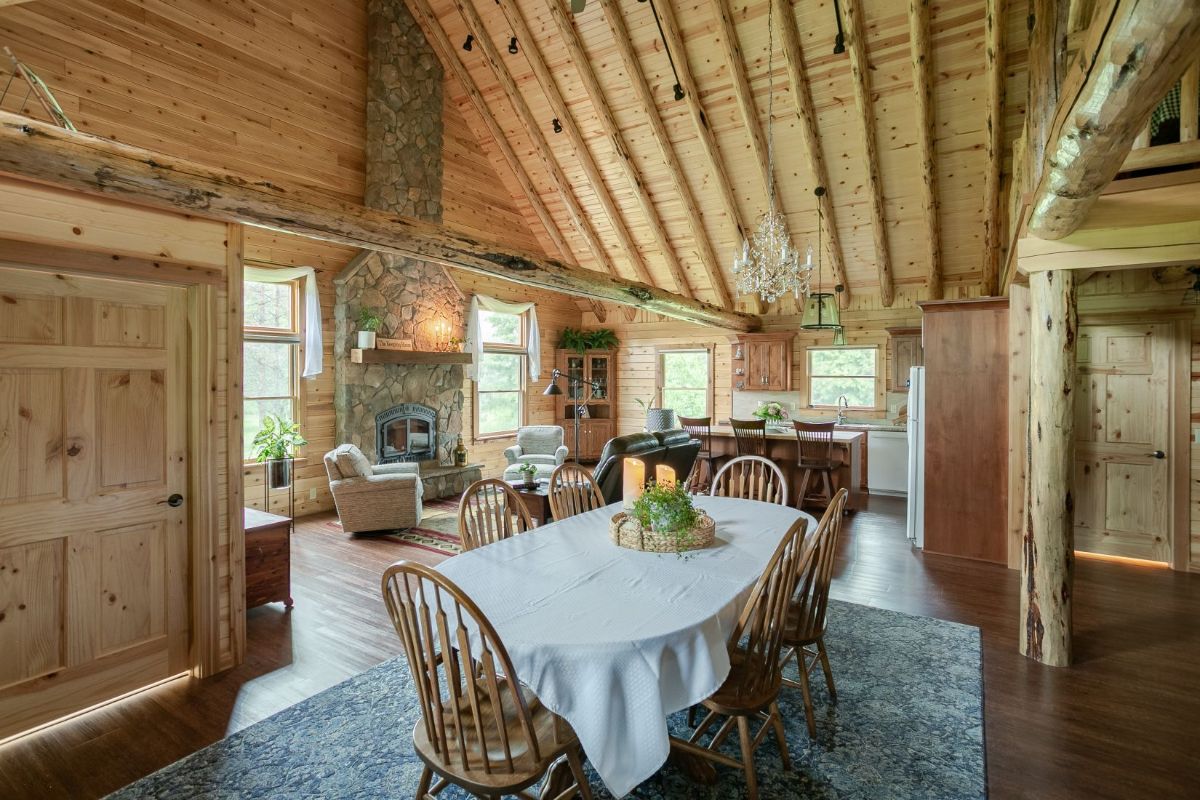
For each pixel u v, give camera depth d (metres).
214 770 2.13
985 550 4.59
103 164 2.34
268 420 5.58
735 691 1.88
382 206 6.27
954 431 4.68
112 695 2.58
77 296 2.46
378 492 5.20
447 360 6.95
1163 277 4.51
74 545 2.47
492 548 2.41
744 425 6.24
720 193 6.78
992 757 2.22
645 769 1.55
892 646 3.11
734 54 5.50
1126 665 2.94
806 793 2.00
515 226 8.33
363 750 2.24
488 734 1.66
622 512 2.67
